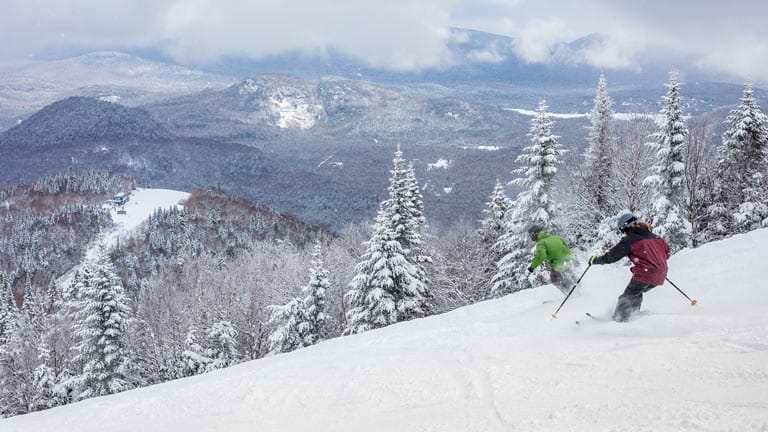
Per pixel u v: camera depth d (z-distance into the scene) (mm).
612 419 3340
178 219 184625
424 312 26344
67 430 7598
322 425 5234
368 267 25234
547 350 5949
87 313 32156
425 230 32719
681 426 2865
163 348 39656
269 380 7492
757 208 23625
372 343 8883
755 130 24391
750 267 7633
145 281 121750
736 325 5125
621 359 4871
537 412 4012
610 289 8422
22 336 43719
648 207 23609
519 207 25531
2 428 8898
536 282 23781
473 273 34031
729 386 3543
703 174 25078
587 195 25984
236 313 42312
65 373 36000
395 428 4523
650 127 24578
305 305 29266
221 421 6254
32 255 172125
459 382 5586
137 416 7418
